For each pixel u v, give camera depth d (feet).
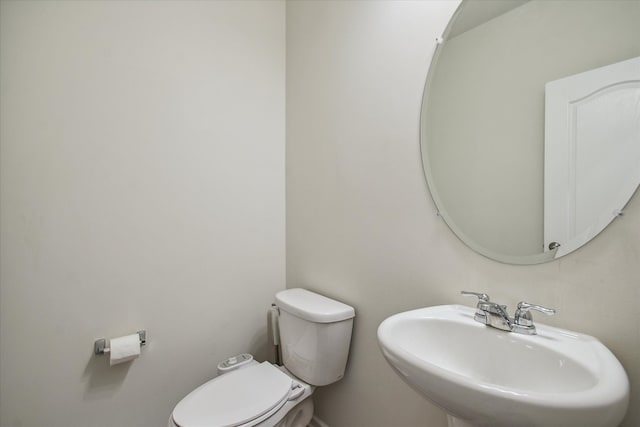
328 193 4.66
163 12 4.39
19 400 3.45
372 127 3.93
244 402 3.38
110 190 3.97
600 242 2.20
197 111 4.70
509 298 2.66
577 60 2.32
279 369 4.47
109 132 3.96
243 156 5.20
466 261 2.97
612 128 2.15
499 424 1.59
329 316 3.82
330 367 3.93
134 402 4.11
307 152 5.12
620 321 2.10
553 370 2.05
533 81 2.57
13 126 3.43
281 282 5.68
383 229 3.78
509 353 2.31
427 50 3.31
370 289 3.94
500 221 2.75
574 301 2.31
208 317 4.80
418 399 3.34
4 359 3.39
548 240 2.45
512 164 2.69
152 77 4.29
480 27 2.90
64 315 3.67
